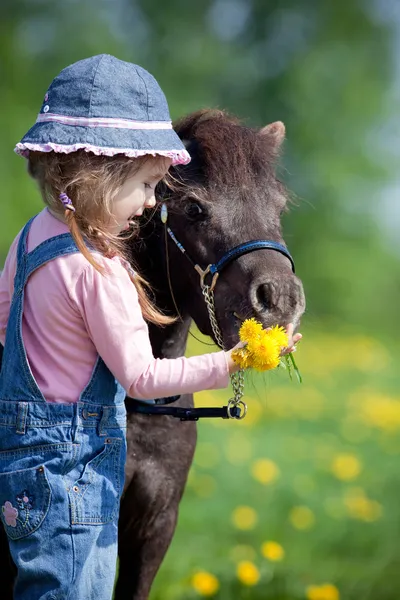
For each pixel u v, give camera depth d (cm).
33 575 425
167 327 553
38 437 429
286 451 1376
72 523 422
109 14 4281
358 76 4784
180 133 545
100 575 437
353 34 4903
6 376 445
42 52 3997
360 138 4747
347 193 4678
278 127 601
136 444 541
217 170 508
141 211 459
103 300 430
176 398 549
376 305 4638
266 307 470
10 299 477
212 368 431
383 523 1008
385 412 1675
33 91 3894
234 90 4725
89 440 435
